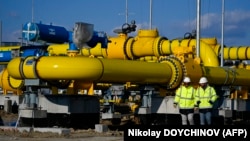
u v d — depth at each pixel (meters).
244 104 28.88
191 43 29.97
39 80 19.25
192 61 23.33
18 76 19.83
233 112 29.73
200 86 18.11
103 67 19.02
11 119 27.28
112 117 22.78
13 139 15.67
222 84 26.33
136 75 20.52
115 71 19.52
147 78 21.14
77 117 21.06
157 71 21.50
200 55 29.30
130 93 23.36
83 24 20.02
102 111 25.80
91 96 20.97
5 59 35.62
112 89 23.41
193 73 22.84
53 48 32.47
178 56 22.86
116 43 29.98
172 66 22.44
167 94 24.06
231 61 36.12
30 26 22.66
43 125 20.58
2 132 17.75
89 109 20.86
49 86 20.56
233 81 26.89
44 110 20.02
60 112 20.28
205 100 17.98
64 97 20.31
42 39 22.78
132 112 24.20
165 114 23.53
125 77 20.11
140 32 30.33
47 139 15.86
